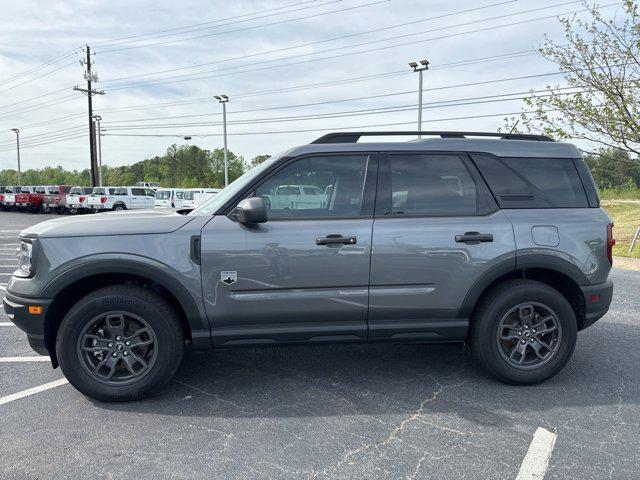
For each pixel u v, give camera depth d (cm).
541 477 262
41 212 3538
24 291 344
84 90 3812
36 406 351
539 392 374
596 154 1236
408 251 363
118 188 3120
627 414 338
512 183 387
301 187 367
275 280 353
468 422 326
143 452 289
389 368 424
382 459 281
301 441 302
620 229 1673
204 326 355
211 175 9244
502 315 377
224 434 311
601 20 1116
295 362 439
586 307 388
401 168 378
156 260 344
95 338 350
